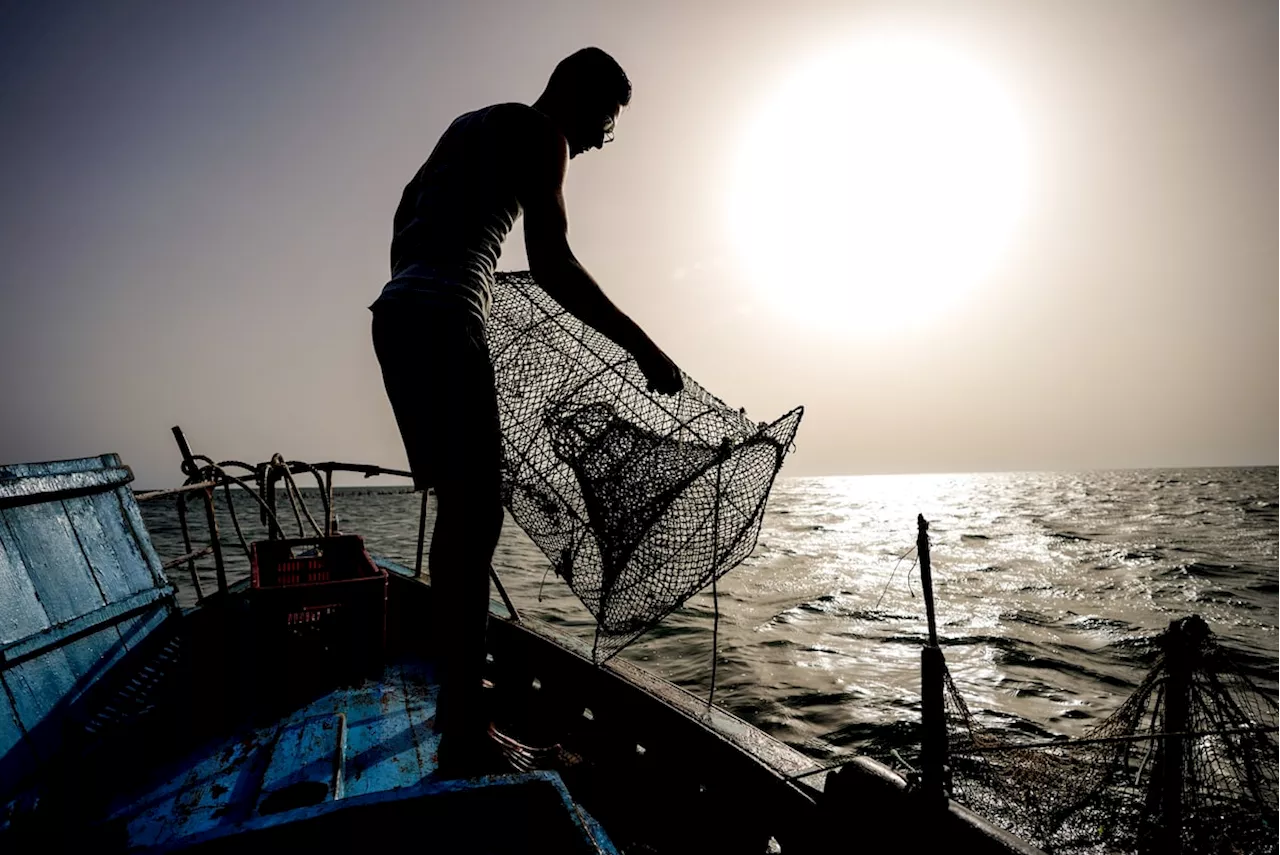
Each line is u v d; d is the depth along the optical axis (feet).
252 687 9.01
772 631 35.94
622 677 9.61
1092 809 10.34
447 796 3.24
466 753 5.91
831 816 5.71
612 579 6.50
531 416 7.30
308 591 9.60
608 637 6.81
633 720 9.10
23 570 7.84
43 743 7.08
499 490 6.07
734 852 7.21
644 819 8.33
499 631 12.47
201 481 11.46
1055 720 23.38
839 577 56.90
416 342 5.65
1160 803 10.06
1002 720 23.34
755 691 25.54
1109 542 84.48
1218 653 10.07
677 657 30.25
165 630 9.83
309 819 3.04
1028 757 11.10
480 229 6.02
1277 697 16.24
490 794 3.32
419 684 9.77
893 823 5.20
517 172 6.05
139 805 6.56
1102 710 24.36
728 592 49.16
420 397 5.73
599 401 7.02
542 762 7.30
